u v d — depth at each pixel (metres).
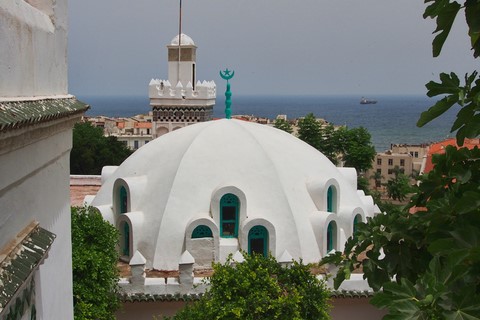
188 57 38.25
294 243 20.98
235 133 23.52
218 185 21.64
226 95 26.67
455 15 6.32
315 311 16.28
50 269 9.55
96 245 18.92
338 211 22.78
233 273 16.12
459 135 6.77
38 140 8.48
